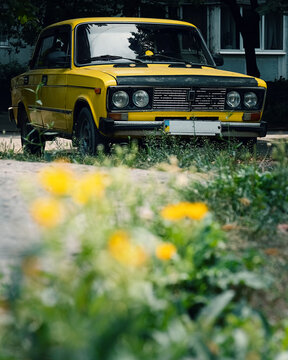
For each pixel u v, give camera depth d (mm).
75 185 2650
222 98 8844
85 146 9016
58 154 8648
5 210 4289
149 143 8352
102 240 2340
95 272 2193
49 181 2270
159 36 9992
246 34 21078
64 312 2074
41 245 2004
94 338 1666
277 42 30906
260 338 2271
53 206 2104
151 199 4246
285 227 4148
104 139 8641
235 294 3006
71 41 9805
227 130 8797
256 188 4633
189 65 9656
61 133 10039
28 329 2074
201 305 2818
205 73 8969
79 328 1734
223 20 29969
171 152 8023
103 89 8391
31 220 3998
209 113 8805
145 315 2139
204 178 5164
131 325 1793
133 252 1989
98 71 8859
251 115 9008
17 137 15812
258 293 3084
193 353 2049
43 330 2020
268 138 15547
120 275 1991
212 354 2008
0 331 2113
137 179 5320
